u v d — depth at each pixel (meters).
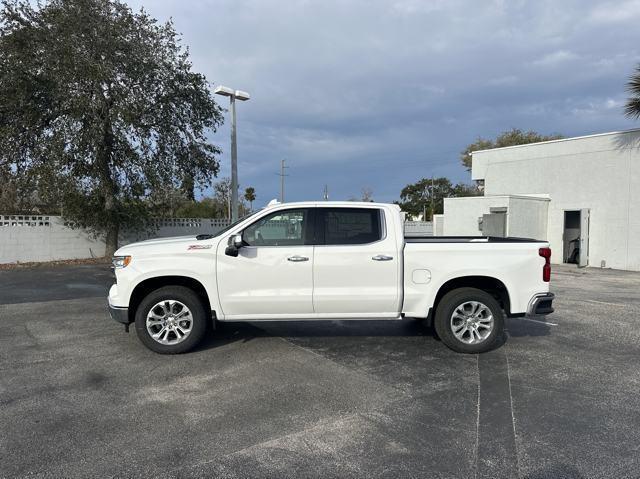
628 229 17.08
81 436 3.75
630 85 15.76
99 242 18.80
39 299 9.84
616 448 3.57
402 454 3.49
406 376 5.15
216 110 19.20
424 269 5.92
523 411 4.25
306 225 5.99
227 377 5.09
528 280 6.00
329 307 5.90
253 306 5.86
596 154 18.02
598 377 5.14
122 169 17.42
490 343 5.95
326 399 4.51
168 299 5.85
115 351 6.04
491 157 21.89
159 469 3.28
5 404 4.38
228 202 58.84
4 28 15.41
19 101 15.40
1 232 16.59
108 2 16.20
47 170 15.43
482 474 3.23
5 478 3.15
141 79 16.33
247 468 3.29
